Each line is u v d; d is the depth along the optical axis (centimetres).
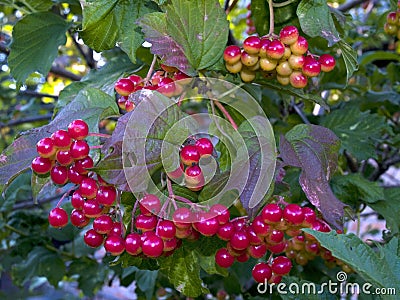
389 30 37
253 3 32
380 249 22
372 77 54
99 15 27
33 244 53
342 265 32
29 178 49
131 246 23
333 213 24
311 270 44
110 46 28
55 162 23
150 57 34
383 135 51
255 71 28
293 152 25
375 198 37
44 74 35
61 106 32
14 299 94
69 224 51
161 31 25
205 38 26
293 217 24
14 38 35
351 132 43
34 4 39
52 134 23
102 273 55
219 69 28
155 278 45
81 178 23
